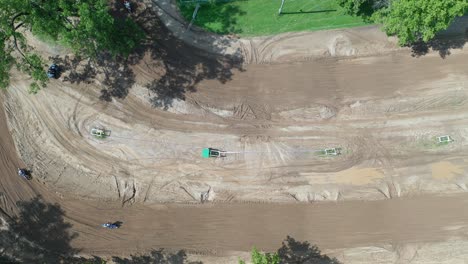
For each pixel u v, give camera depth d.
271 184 36.06
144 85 37.09
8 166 35.78
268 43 37.72
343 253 35.34
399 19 32.66
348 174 36.31
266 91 37.34
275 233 35.56
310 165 36.38
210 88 37.31
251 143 36.59
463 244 35.25
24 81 36.66
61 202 35.78
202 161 36.22
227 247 35.44
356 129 36.91
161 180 35.91
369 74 37.47
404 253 35.22
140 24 37.50
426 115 37.12
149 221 35.66
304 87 37.38
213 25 37.69
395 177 36.25
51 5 29.06
